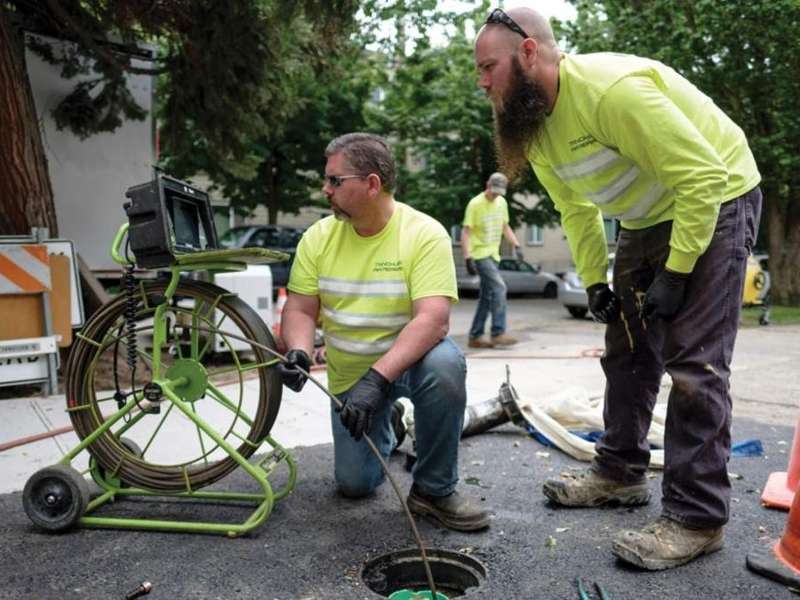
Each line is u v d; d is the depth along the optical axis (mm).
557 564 2361
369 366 2748
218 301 2648
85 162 7699
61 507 2582
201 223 2744
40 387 5133
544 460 3510
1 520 2703
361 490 2922
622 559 2326
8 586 2186
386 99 18672
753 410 4734
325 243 2744
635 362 2799
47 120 7363
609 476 2873
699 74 13164
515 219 19547
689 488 2348
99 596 2129
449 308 2588
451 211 18312
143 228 2432
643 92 2207
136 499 2922
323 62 7973
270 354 2627
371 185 2529
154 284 2695
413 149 19781
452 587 2461
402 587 2467
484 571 2320
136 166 8016
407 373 2625
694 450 2330
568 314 13703
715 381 2309
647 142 2213
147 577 2250
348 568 2326
